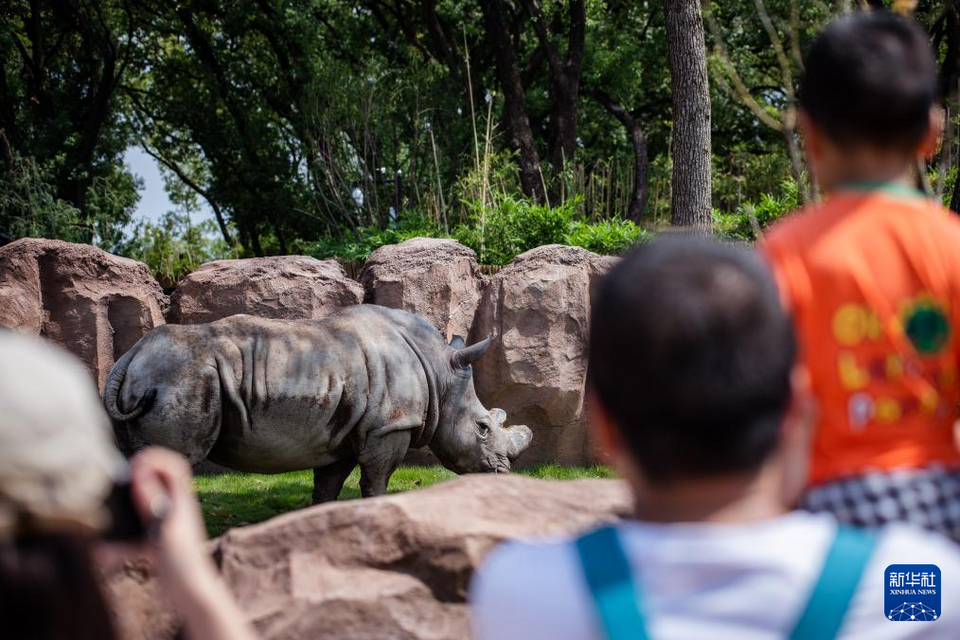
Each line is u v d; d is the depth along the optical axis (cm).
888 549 141
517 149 2189
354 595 289
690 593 135
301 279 1113
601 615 134
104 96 2362
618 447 146
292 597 292
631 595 134
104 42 2452
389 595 290
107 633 140
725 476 140
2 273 1043
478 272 1180
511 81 2209
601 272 1171
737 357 138
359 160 2089
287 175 2588
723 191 2423
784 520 143
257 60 2788
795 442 153
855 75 220
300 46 2473
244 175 2617
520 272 1149
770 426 140
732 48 2538
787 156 2361
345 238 1652
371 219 1952
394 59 2556
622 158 2712
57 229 1892
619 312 142
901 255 211
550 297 1137
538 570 142
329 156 2034
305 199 2431
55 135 2302
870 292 209
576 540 144
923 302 209
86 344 1062
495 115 2344
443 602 291
